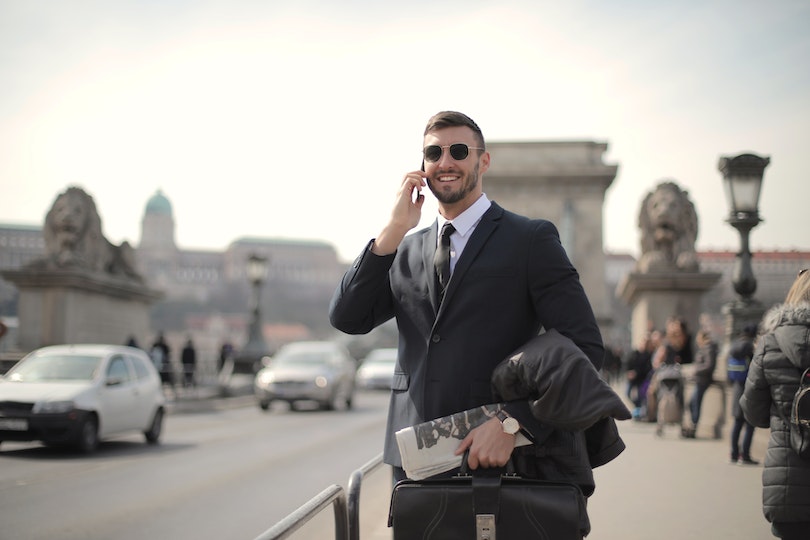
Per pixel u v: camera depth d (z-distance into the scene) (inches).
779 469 173.0
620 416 113.0
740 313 583.5
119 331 1166.3
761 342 179.5
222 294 7593.5
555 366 116.5
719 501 354.9
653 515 323.6
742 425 474.6
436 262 134.6
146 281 1253.7
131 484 431.5
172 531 317.1
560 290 129.9
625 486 395.9
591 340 127.3
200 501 381.7
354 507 157.6
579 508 115.1
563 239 2006.6
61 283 1007.0
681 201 1019.3
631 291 1036.5
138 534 312.0
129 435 710.5
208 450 590.2
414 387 132.6
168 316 7027.6
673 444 581.9
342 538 147.9
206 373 1622.8
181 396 1149.7
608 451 130.7
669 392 634.2
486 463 117.6
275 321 7308.1
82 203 1085.8
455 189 134.9
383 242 134.2
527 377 118.3
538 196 2026.3
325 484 429.7
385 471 368.2
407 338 136.8
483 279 130.8
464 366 129.3
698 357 627.5
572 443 123.4
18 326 1010.1
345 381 1066.1
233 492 406.0
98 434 572.1
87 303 1064.2
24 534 312.0
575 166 1999.3
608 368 1696.6
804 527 171.8
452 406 129.2
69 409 550.6
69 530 319.3
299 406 1167.0
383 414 976.9
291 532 113.9
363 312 138.3
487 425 119.2
